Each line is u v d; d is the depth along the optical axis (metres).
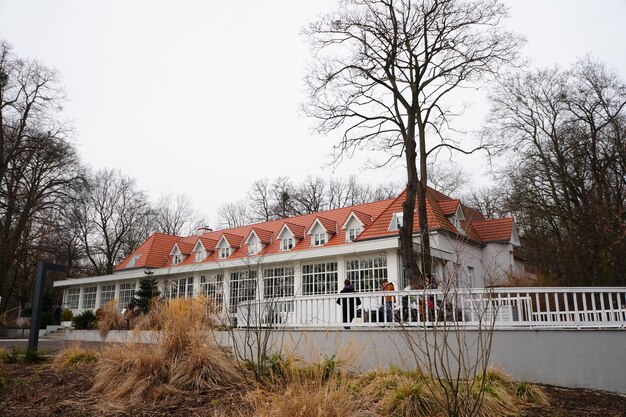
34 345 12.33
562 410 7.11
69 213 31.62
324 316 12.12
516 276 20.73
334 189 53.50
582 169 24.67
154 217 51.47
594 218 22.80
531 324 9.61
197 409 6.99
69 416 7.02
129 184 47.59
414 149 15.77
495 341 9.53
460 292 9.77
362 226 25.08
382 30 16.41
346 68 16.92
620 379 8.77
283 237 28.58
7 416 7.19
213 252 33.22
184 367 8.06
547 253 29.22
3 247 28.34
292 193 52.16
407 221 15.17
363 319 11.39
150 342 9.08
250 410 6.66
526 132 27.11
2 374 9.80
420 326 9.42
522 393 7.59
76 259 44.97
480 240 26.45
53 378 9.32
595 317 9.71
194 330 8.84
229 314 9.91
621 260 23.23
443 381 7.25
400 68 16.67
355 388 7.32
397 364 9.27
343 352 8.55
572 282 26.06
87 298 36.69
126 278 32.59
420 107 16.59
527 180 26.84
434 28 16.25
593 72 24.75
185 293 30.19
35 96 29.34
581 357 9.03
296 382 6.74
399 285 20.39
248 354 11.24
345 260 22.75
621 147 22.47
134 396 7.57
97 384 8.22
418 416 6.30
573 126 24.94
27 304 41.34
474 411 6.01
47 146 28.53
